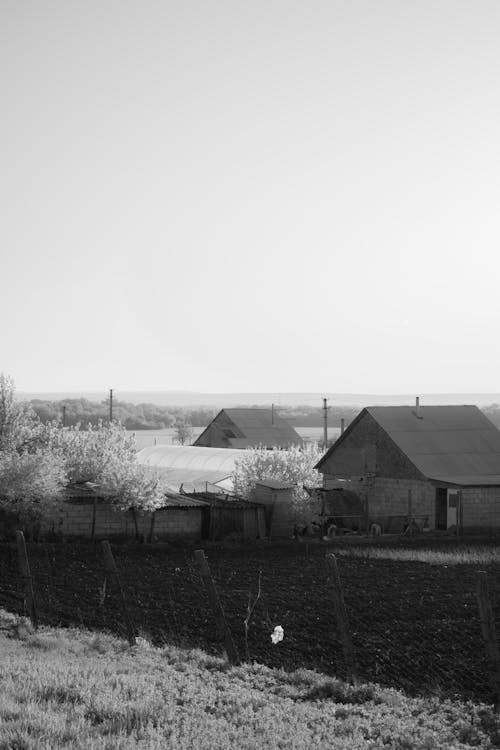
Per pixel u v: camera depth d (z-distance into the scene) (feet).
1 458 153.48
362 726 49.96
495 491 175.63
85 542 151.74
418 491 183.62
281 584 113.39
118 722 43.65
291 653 77.56
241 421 342.64
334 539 163.63
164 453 260.83
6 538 150.00
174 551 144.97
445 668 73.26
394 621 90.84
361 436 199.62
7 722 41.57
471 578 117.70
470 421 202.18
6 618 83.10
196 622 89.81
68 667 58.39
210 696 53.78
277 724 47.85
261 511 167.73
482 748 48.08
